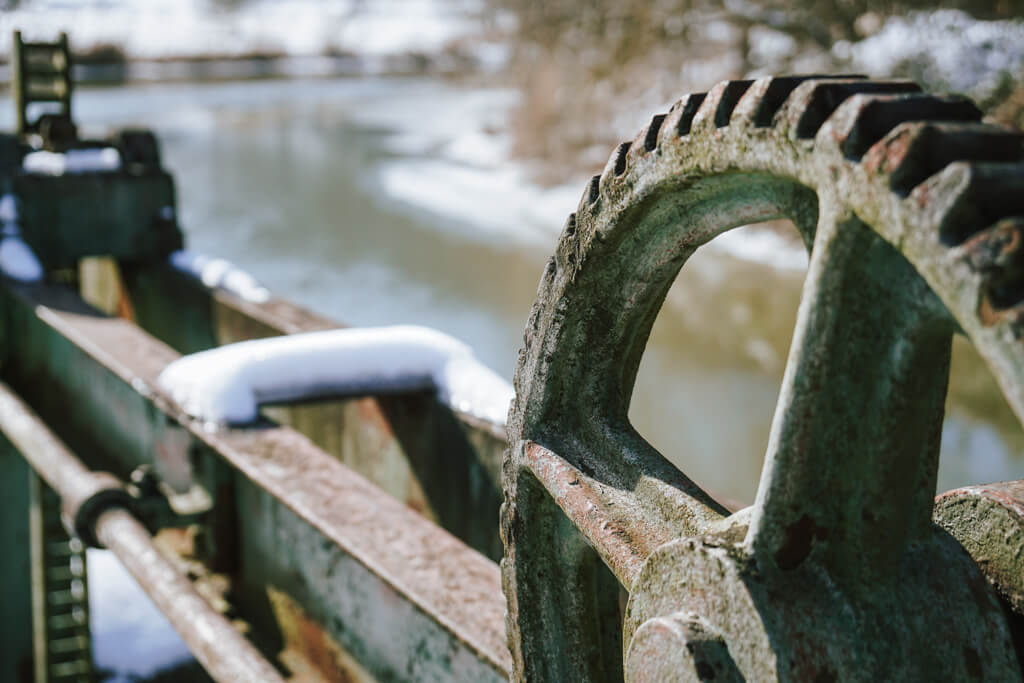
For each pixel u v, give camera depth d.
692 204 1.41
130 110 49.28
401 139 38.03
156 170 6.70
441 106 50.25
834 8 25.69
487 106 47.59
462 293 17.36
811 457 1.19
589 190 1.54
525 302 16.78
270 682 2.48
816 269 1.15
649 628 1.32
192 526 3.57
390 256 20.09
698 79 29.80
